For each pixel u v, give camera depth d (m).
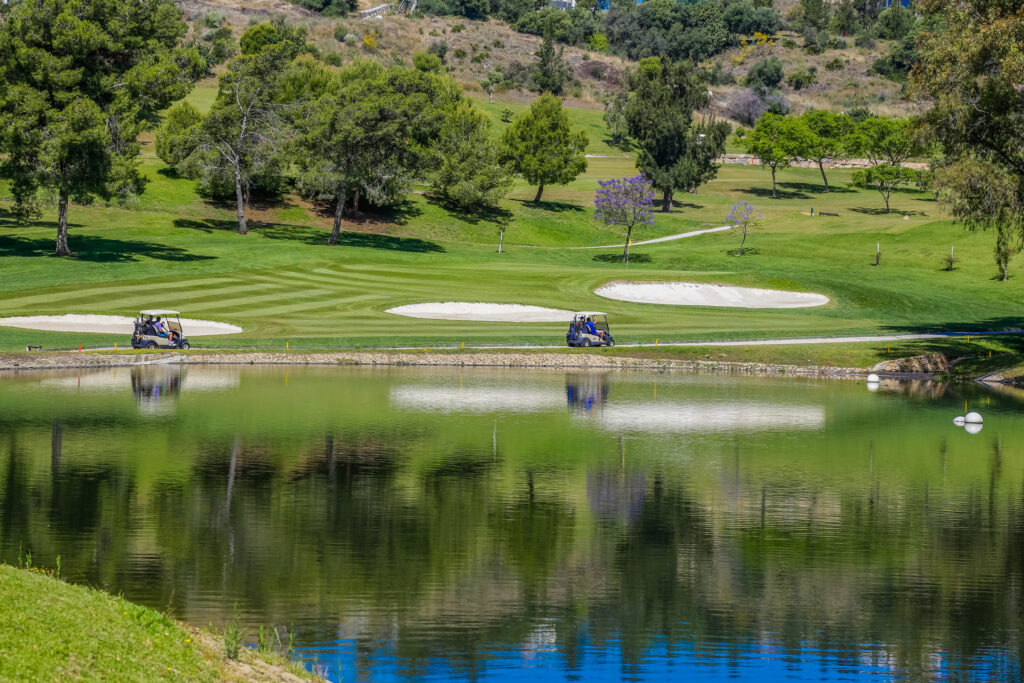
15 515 38.19
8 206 152.88
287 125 165.38
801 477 48.69
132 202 126.06
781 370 91.06
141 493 42.09
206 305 102.56
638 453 53.75
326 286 115.38
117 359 80.88
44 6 114.44
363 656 25.89
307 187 170.12
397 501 42.03
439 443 55.03
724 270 155.38
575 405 69.50
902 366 92.12
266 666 20.48
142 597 29.41
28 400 64.69
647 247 178.88
